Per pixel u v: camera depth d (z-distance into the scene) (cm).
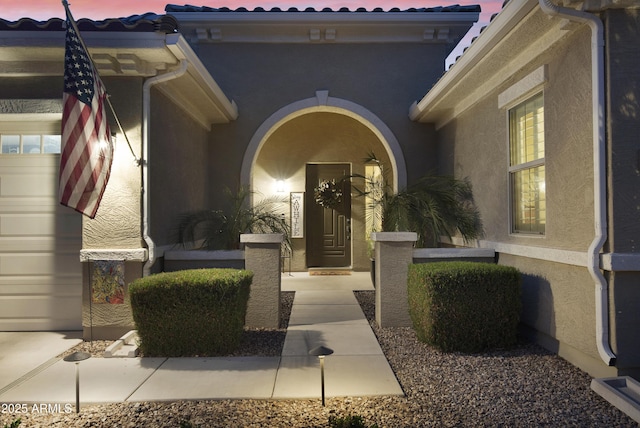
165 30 445
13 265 525
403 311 543
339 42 806
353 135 1014
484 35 454
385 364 409
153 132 521
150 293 430
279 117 797
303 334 511
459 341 440
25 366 411
